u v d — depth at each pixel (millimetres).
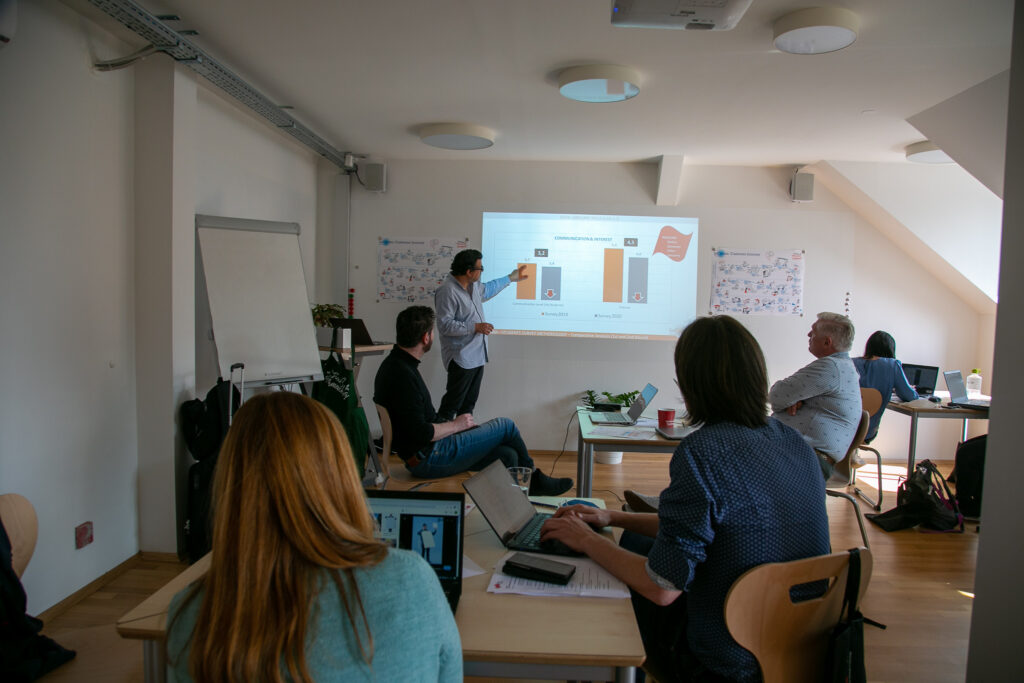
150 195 2926
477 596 1308
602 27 2516
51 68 2393
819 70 2906
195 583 803
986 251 4703
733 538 1271
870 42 2580
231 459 782
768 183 5102
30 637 1630
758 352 1386
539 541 1561
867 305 5129
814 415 3045
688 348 1411
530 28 2551
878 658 2346
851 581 1354
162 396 2969
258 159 4109
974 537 3627
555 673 1163
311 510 773
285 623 714
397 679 767
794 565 1252
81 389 2604
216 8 2441
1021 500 1685
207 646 709
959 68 2826
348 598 753
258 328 3342
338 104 3703
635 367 5219
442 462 2928
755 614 1238
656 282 5160
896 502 4207
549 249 5180
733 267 5133
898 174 4715
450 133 4082
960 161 3562
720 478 1269
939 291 5094
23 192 2273
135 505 2994
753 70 2930
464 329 4625
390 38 2703
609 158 4969
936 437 5242
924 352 5137
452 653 872
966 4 2223
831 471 3064
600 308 5180
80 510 2623
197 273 3451
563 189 5164
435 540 1329
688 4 2115
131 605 2609
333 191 5215
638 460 5086
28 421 2326
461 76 3164
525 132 4219
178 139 2953
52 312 2432
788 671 1318
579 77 2967
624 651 1122
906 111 3457
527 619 1221
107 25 2656
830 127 3840
